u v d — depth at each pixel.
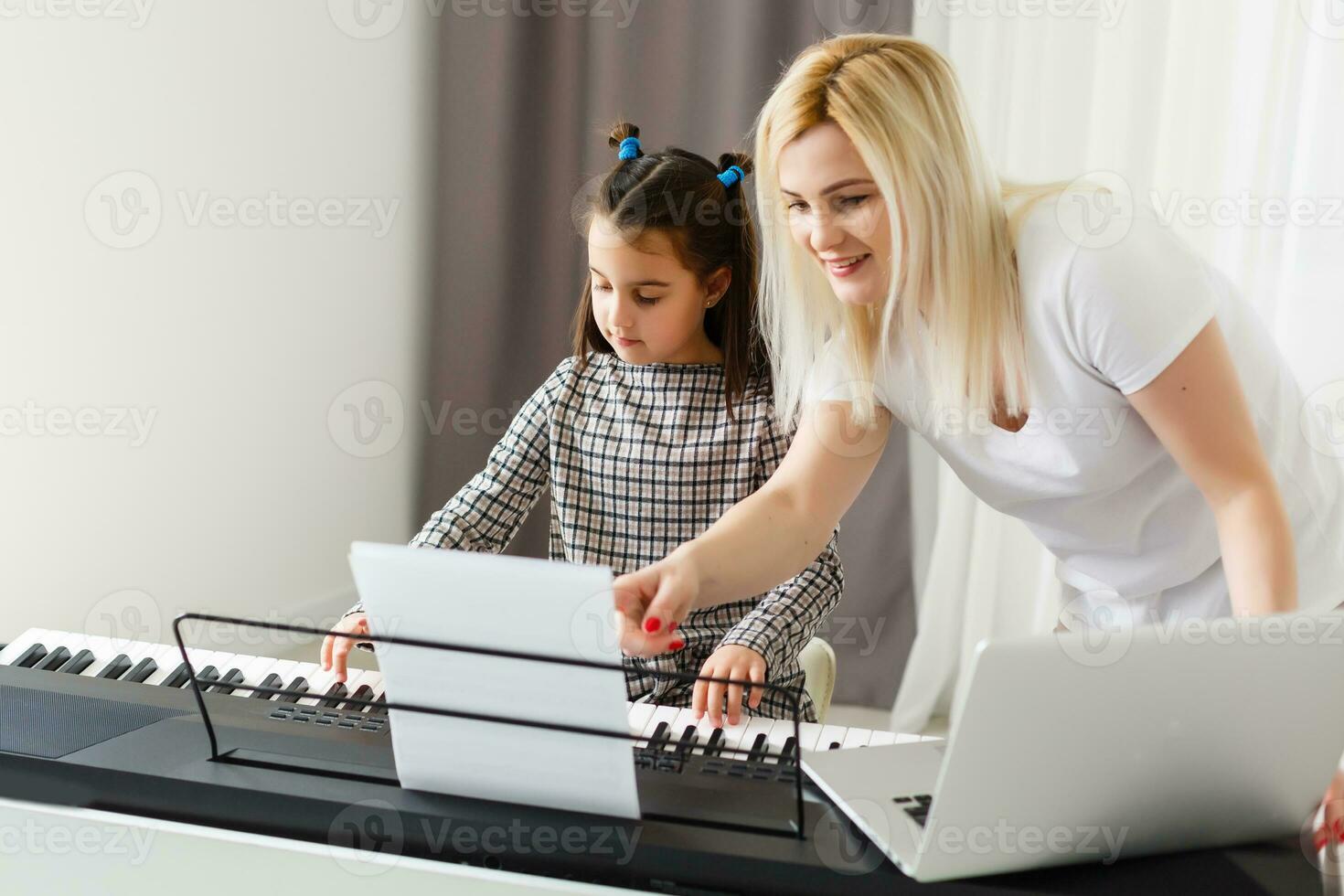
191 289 2.27
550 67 2.70
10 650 1.17
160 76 2.15
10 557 1.98
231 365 2.38
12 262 1.92
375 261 2.72
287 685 1.16
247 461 2.44
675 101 2.61
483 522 1.47
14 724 0.98
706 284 1.39
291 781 0.89
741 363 1.42
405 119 2.75
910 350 1.18
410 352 2.85
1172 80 2.23
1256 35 2.13
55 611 2.07
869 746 1.01
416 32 2.73
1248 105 2.14
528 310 2.79
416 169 2.79
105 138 2.06
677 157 1.39
